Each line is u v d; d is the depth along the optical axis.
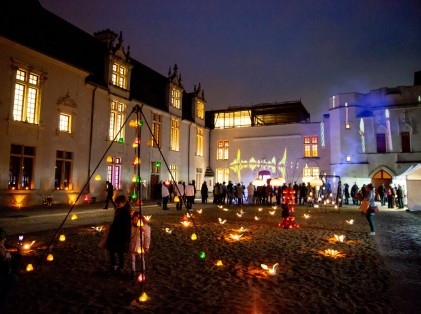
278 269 6.62
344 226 13.18
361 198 12.16
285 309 4.55
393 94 28.98
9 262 3.78
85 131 21.02
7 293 3.75
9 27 16.97
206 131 36.31
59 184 19.38
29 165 17.64
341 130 29.92
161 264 6.95
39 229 11.38
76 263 6.91
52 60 18.61
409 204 20.73
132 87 26.84
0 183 15.97
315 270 6.57
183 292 5.21
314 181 18.02
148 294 5.10
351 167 29.23
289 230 11.95
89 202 20.78
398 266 6.91
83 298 4.91
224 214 17.59
